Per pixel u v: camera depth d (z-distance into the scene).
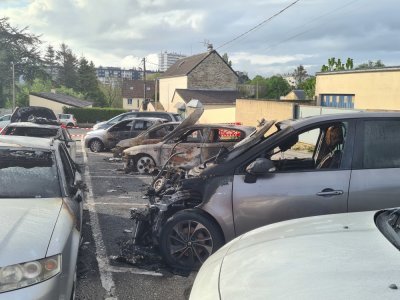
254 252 2.77
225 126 10.94
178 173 6.07
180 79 55.84
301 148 6.71
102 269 4.98
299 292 2.12
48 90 79.56
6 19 72.50
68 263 3.40
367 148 4.51
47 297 3.01
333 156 4.78
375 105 22.12
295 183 4.48
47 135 11.89
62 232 3.50
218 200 4.61
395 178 4.41
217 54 54.34
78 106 62.38
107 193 9.62
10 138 5.39
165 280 4.70
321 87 27.03
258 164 4.42
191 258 4.86
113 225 6.89
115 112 54.94
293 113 24.00
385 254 2.41
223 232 4.62
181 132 11.30
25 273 2.99
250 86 75.38
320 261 2.42
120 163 14.65
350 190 4.39
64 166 5.04
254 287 2.28
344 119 4.62
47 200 4.16
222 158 4.87
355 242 2.63
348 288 2.08
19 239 3.18
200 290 2.52
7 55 71.44
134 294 4.38
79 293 4.37
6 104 70.75
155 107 61.81
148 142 13.53
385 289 2.03
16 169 4.60
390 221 2.99
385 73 21.42
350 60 36.41
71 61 104.44
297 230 3.03
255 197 4.51
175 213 4.89
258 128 5.53
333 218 3.22
